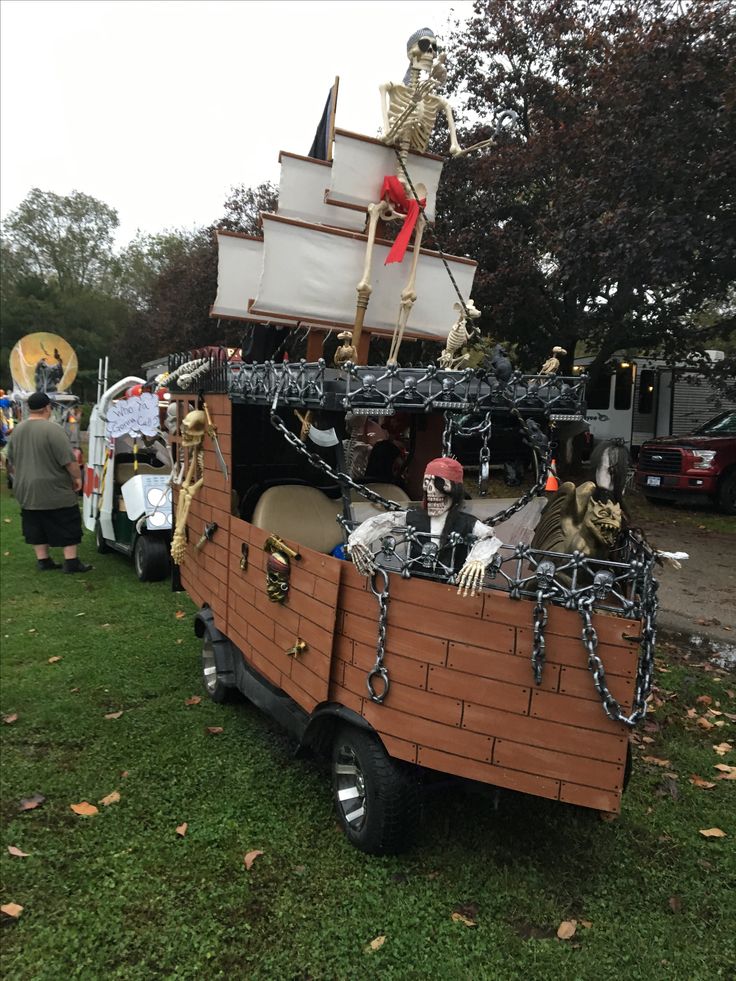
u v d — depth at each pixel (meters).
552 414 3.30
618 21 12.16
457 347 4.06
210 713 4.73
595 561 2.58
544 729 2.65
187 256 27.83
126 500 8.00
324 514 4.53
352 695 3.16
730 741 4.38
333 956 2.68
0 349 44.88
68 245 52.25
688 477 12.04
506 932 2.80
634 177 9.68
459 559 2.93
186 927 2.82
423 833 3.44
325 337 5.07
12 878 3.10
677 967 2.65
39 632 6.28
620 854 3.30
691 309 13.44
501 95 13.88
